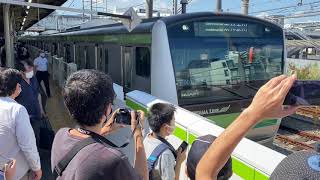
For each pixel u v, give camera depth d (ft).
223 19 23.84
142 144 8.05
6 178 9.14
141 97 17.53
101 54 35.91
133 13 22.31
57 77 56.75
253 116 3.41
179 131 13.16
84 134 6.06
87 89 5.98
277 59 25.80
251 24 24.73
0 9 50.49
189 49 22.98
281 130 35.09
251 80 24.81
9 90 11.23
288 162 3.10
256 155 9.01
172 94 22.50
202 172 3.68
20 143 11.11
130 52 27.71
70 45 53.72
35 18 73.56
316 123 35.63
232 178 9.62
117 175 5.52
